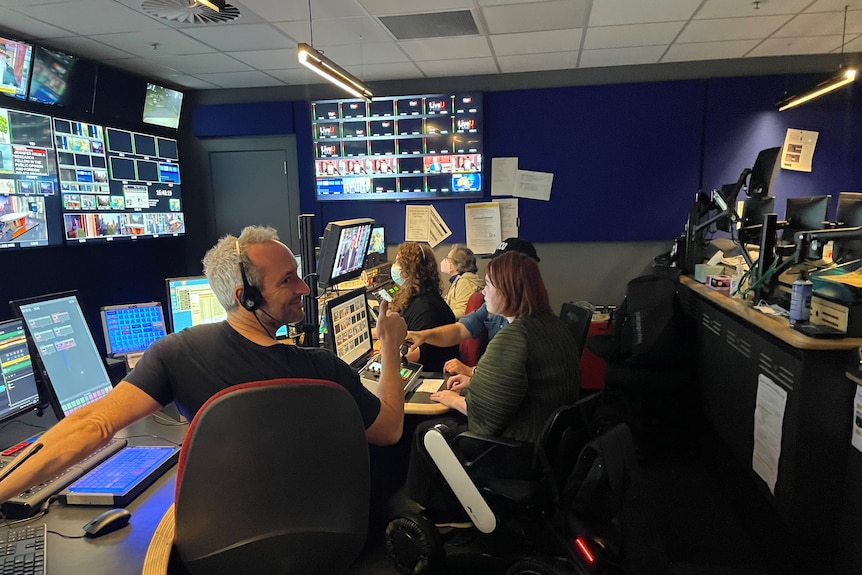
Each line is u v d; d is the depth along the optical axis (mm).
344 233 2447
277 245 1275
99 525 1265
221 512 1022
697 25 3441
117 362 2186
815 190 4395
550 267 4852
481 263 4828
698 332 3322
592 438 1804
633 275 4742
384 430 1363
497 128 4715
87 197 3822
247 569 1049
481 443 1959
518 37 3613
